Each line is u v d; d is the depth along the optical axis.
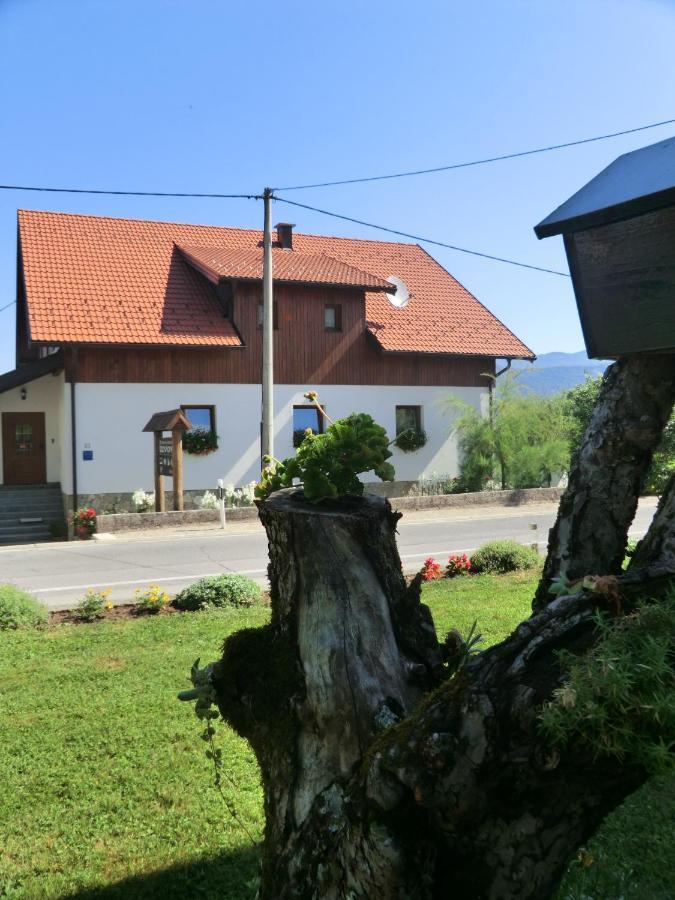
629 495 2.51
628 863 3.58
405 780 1.74
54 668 6.92
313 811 2.24
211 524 18.69
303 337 23.11
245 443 22.22
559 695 1.54
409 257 29.22
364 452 2.63
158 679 6.57
